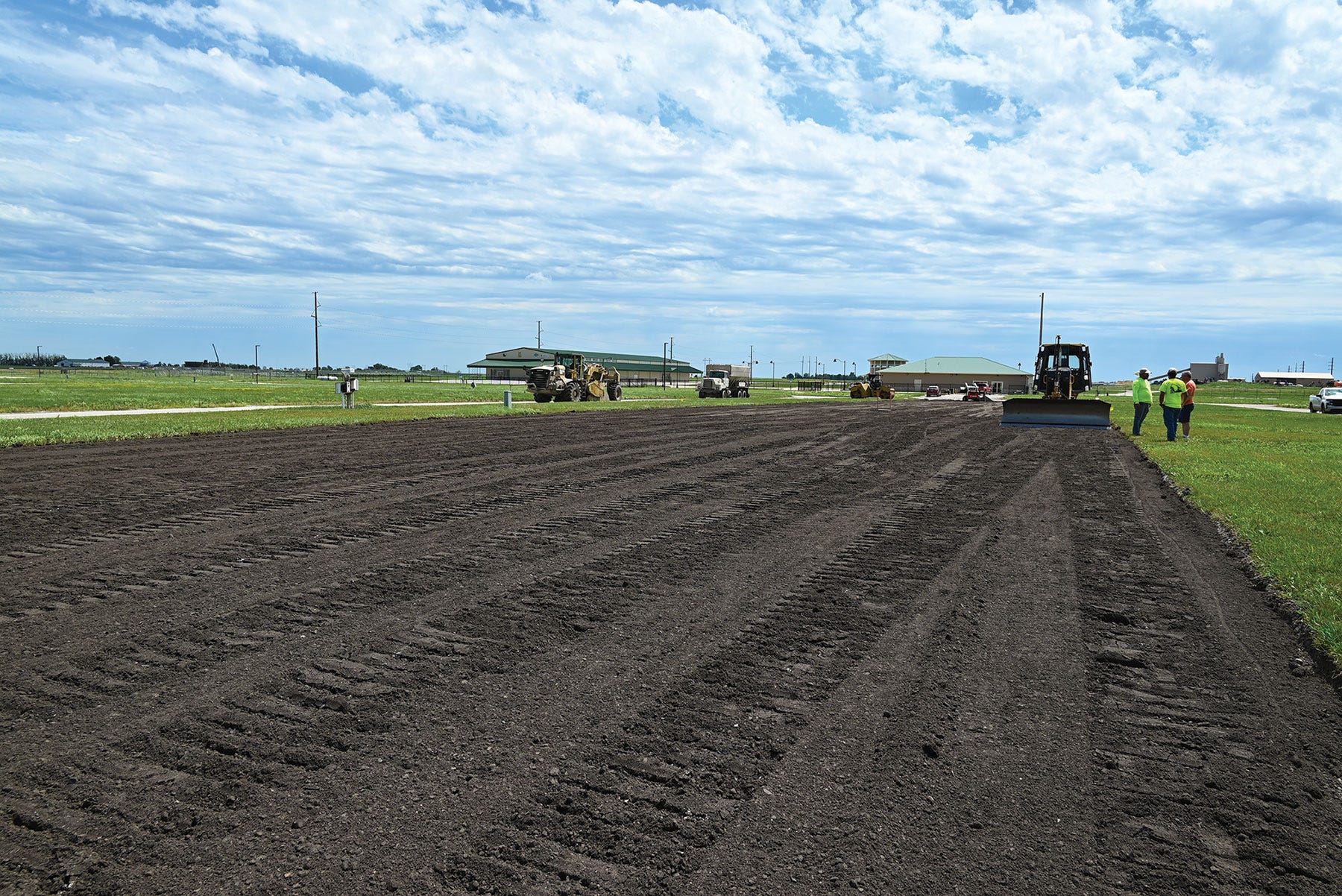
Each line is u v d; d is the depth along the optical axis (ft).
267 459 46.14
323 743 11.64
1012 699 13.51
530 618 17.48
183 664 14.55
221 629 16.43
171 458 45.93
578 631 16.72
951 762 11.35
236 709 12.71
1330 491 34.71
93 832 9.46
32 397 115.65
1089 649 15.94
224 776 10.69
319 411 89.40
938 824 9.81
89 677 13.91
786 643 16.14
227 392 148.77
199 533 25.79
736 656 15.35
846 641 16.28
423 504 31.96
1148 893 8.60
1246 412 131.34
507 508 31.17
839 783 10.73
